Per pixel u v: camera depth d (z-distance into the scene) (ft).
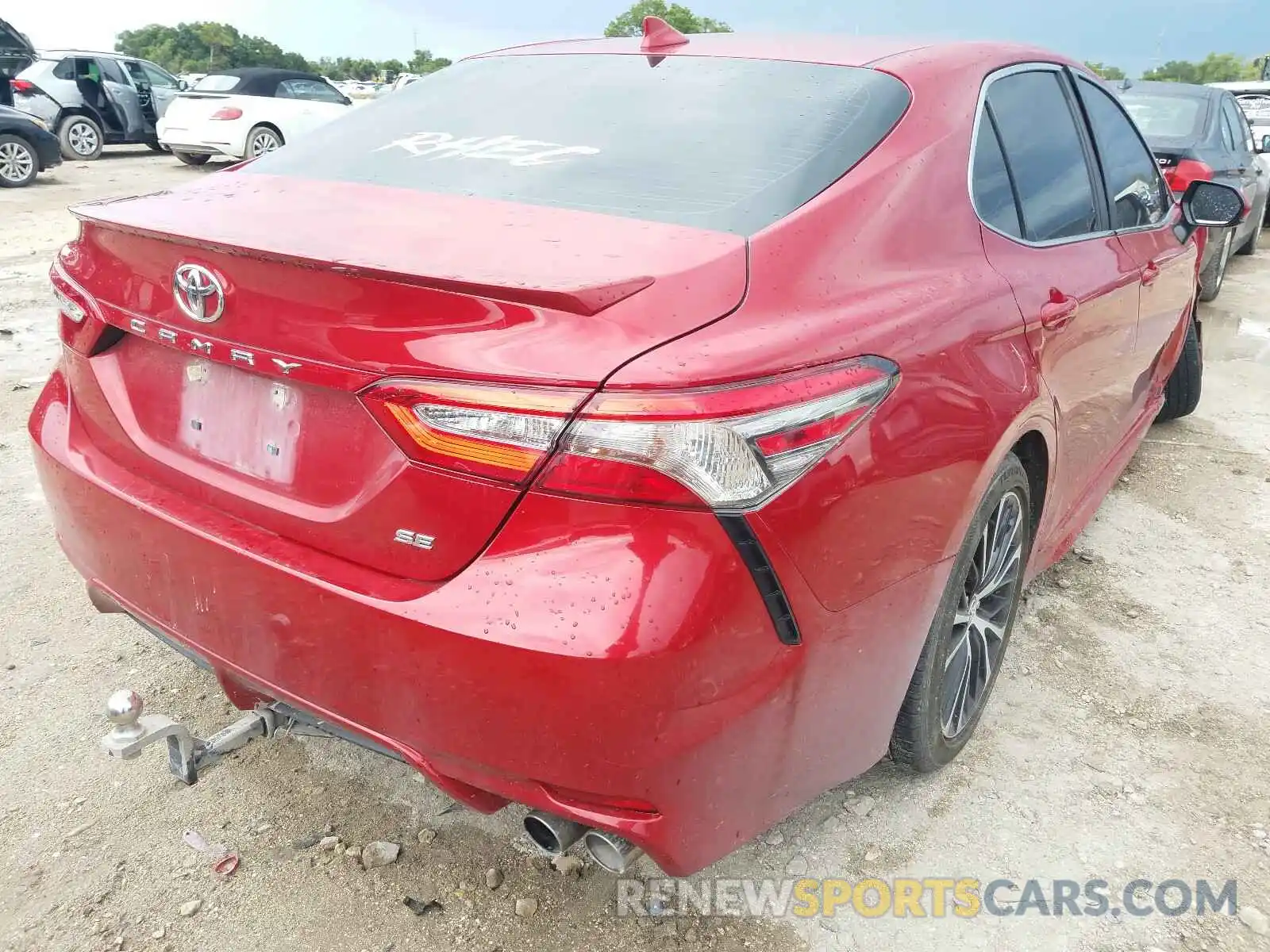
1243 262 32.83
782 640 5.46
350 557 5.75
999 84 8.72
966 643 8.08
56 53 50.70
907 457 6.09
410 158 7.46
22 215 33.88
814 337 5.67
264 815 7.71
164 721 6.41
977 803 8.05
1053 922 6.96
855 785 8.20
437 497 5.34
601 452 4.93
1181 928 6.92
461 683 5.25
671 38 8.98
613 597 4.99
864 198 6.67
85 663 9.46
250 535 6.12
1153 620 10.88
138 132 53.21
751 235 6.06
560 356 5.05
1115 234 10.53
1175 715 9.25
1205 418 17.48
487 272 5.40
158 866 7.20
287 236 5.98
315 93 49.44
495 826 7.66
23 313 21.22
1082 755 8.64
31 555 11.34
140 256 6.46
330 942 6.63
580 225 6.15
